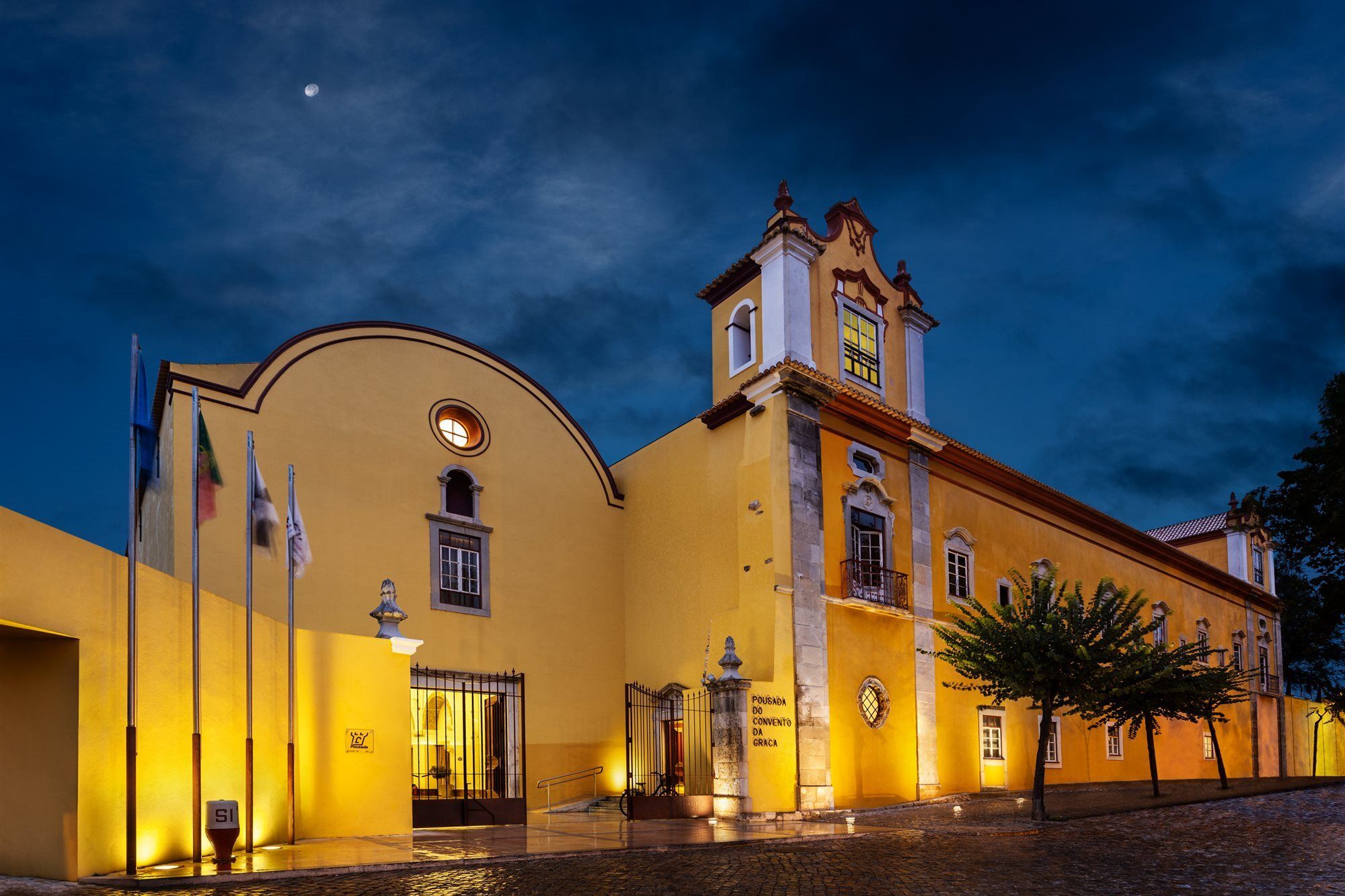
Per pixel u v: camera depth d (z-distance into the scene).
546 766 20.69
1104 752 26.22
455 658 19.81
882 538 20.61
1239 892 9.25
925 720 20.44
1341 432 28.11
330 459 18.84
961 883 9.67
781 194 21.08
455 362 21.34
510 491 21.62
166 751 10.52
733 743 16.81
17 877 9.30
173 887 8.96
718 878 9.91
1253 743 35.19
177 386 17.25
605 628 22.50
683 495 21.75
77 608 9.35
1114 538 28.95
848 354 21.84
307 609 17.92
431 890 9.02
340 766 13.34
